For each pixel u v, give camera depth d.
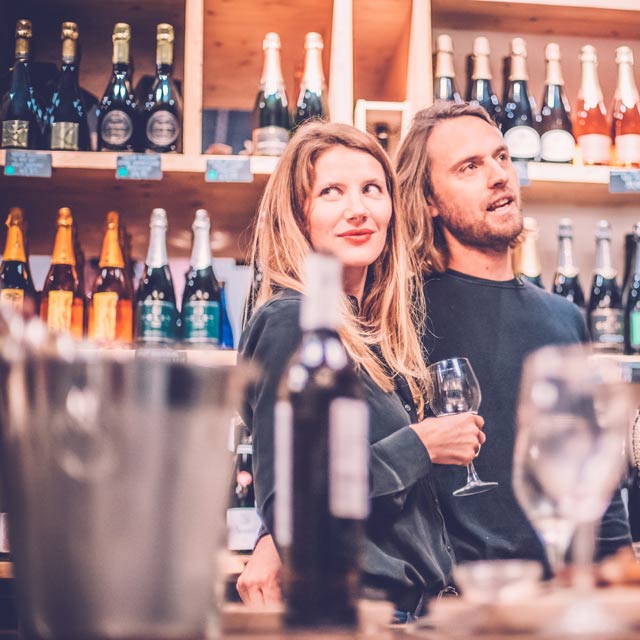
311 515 0.65
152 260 2.33
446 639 0.57
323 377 0.66
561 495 0.70
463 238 1.91
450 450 1.36
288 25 2.53
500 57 2.69
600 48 2.73
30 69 2.41
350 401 0.66
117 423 0.52
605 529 1.72
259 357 1.21
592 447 0.71
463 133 1.92
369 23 2.48
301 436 0.66
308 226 1.50
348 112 2.33
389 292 1.54
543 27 2.67
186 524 0.53
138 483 0.52
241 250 2.63
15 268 2.31
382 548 1.31
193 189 2.33
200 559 0.53
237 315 2.63
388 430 1.38
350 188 1.49
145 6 2.47
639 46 2.74
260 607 0.65
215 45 2.58
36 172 2.18
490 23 2.64
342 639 0.55
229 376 0.54
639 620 0.59
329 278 0.66
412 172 1.95
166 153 2.25
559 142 2.40
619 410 0.72
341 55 2.36
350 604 0.64
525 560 1.64
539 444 0.71
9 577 1.98
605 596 0.66
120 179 2.26
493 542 1.63
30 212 2.46
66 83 2.41
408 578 1.31
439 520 1.44
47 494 0.51
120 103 2.42
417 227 1.92
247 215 2.48
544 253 2.66
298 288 1.39
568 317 1.91
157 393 0.52
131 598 0.51
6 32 2.50
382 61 2.64
